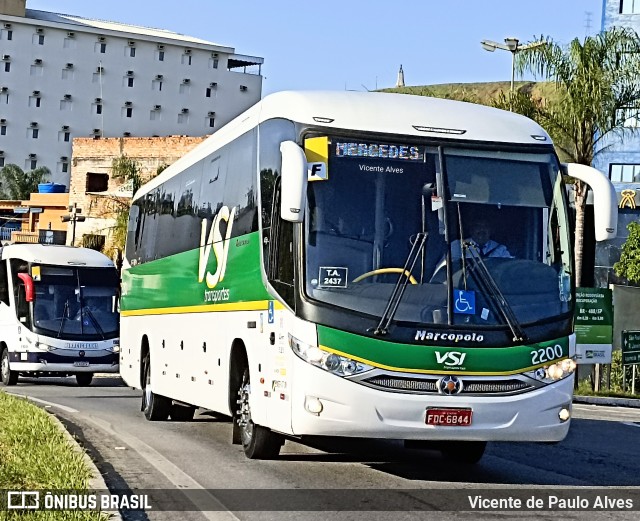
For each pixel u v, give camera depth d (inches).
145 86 6555.1
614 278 1795.0
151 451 550.6
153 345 746.2
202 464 499.8
